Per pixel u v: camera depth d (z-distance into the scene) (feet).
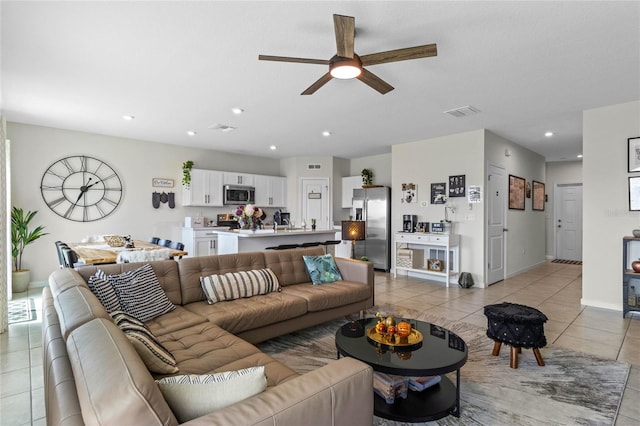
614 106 13.10
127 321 5.48
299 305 9.68
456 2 6.88
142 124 16.44
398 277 20.30
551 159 26.45
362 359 6.21
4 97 12.51
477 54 9.06
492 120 15.47
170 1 6.88
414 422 6.15
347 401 3.61
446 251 17.62
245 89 11.73
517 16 7.34
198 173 21.90
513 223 20.47
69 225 17.74
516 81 10.88
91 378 2.89
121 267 8.57
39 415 6.46
